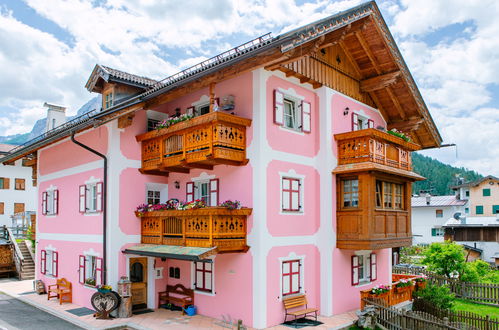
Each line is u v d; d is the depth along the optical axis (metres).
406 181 14.97
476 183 47.78
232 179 12.55
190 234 11.85
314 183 13.72
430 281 18.39
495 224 33.81
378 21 13.55
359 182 13.03
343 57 15.00
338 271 13.43
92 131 14.60
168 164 13.04
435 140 17.86
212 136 11.51
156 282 14.06
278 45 9.74
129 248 13.32
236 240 11.55
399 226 14.27
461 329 11.13
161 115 15.10
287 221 12.53
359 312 12.11
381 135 13.35
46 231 17.42
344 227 13.35
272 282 11.83
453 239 35.69
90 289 14.02
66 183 16.09
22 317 13.02
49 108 21.80
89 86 15.91
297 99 13.40
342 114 14.53
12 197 33.34
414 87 15.93
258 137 11.89
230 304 12.11
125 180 13.78
